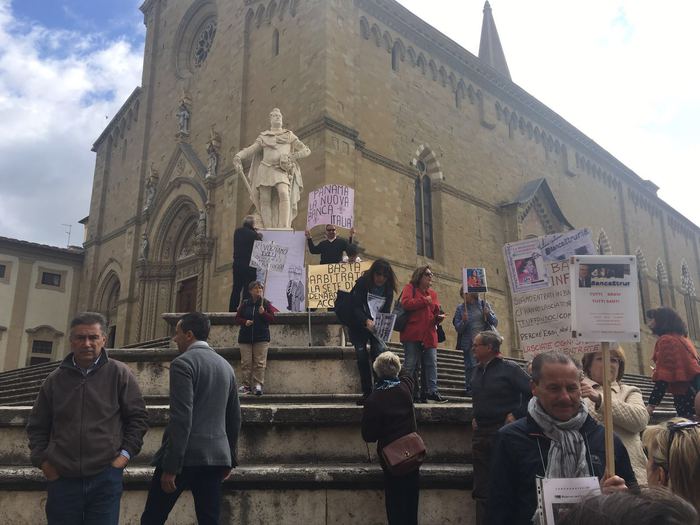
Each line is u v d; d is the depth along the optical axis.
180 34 34.00
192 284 28.58
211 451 4.90
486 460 5.59
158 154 32.97
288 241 12.20
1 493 6.20
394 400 5.72
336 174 22.59
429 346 8.99
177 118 31.70
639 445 5.07
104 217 37.09
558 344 5.83
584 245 5.96
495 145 32.69
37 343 35.75
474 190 30.39
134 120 36.22
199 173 28.02
